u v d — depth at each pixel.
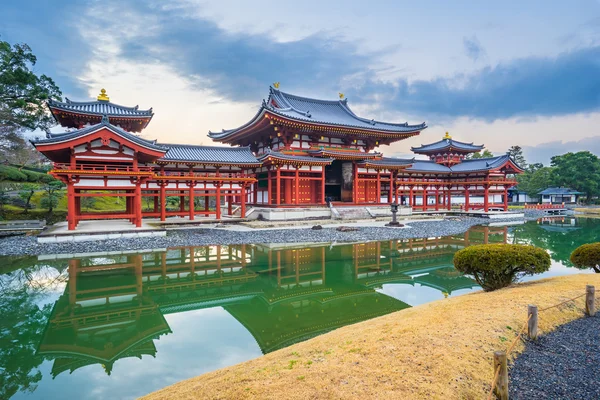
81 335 10.43
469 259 12.02
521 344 7.29
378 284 16.42
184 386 6.29
